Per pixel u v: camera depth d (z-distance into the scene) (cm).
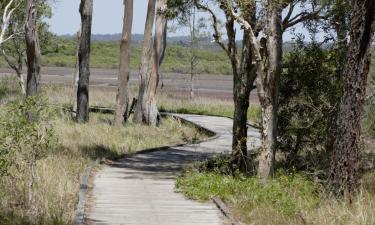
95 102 4494
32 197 1186
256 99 5100
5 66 8175
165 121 3631
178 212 1252
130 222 1151
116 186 1527
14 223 1048
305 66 1719
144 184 1573
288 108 1738
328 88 1680
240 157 1731
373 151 1802
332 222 1087
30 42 2822
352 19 1273
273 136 1534
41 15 3938
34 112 1329
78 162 1761
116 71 9188
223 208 1257
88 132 2614
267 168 1530
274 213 1198
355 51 1273
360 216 1088
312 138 1716
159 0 3319
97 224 1124
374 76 1705
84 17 3238
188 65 7400
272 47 1492
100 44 11656
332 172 1308
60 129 2566
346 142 1291
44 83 5525
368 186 1438
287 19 1573
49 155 1695
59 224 1070
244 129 1748
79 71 3266
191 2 1697
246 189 1414
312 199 1335
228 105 4362
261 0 1474
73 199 1285
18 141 1252
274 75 1505
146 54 3353
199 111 4200
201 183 1474
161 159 2105
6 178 1270
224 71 9369
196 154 2272
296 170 1673
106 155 2055
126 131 2850
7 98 3984
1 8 3725
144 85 3350
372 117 1694
